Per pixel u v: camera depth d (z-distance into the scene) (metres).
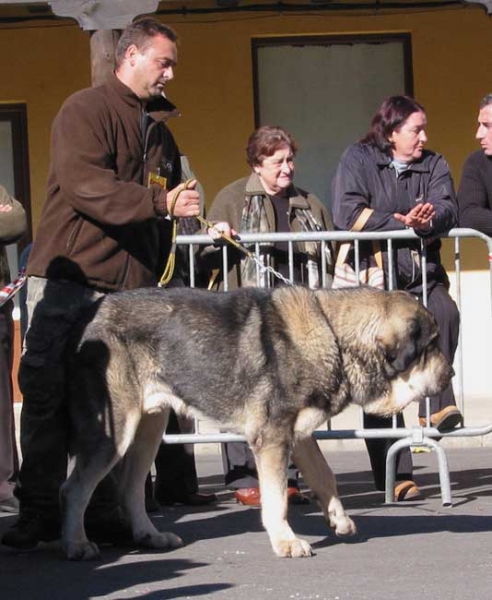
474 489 8.16
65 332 5.99
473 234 7.62
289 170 7.64
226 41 13.22
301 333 5.86
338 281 7.62
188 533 6.67
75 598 5.21
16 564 5.91
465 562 5.79
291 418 5.88
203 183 13.27
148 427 6.21
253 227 7.61
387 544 6.24
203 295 6.03
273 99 13.42
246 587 5.34
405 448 7.72
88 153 5.88
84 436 5.86
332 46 13.41
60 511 6.06
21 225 6.15
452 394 7.53
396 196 7.64
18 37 13.20
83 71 13.23
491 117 8.09
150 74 6.04
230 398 5.90
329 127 13.49
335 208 7.64
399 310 6.01
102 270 6.05
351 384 5.99
